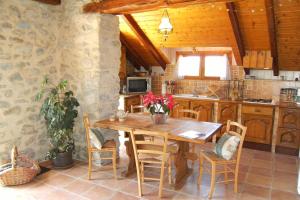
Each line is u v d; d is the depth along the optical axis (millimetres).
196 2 2990
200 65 5812
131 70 6570
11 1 3279
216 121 5109
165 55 5797
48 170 3520
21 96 3512
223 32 4562
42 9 3689
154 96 3355
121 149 4500
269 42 4312
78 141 3930
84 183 3148
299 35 3959
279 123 4504
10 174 2953
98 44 3549
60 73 4023
